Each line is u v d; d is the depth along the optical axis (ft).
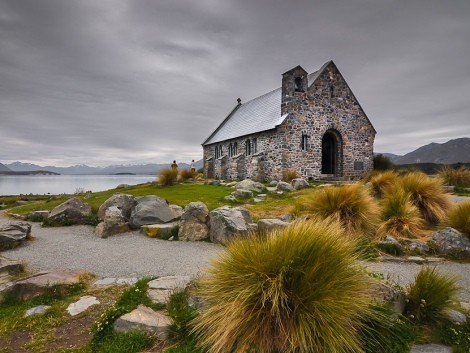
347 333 12.38
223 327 12.73
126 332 14.78
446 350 13.37
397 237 29.66
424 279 16.02
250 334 12.36
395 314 14.66
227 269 14.37
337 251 14.02
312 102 87.66
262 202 50.93
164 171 78.69
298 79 87.81
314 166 87.92
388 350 13.12
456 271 23.48
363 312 13.38
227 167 110.83
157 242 33.73
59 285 19.79
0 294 18.94
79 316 17.03
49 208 56.34
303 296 12.77
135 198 43.75
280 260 13.55
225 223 31.78
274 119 89.97
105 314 15.90
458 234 27.76
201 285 16.01
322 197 32.68
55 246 32.60
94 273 23.90
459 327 14.66
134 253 29.43
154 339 14.43
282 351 12.26
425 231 32.24
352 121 93.20
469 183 62.39
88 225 43.80
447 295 15.57
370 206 31.89
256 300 13.09
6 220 47.96
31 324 16.28
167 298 17.47
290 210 38.99
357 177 93.35
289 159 84.53
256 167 90.38
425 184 37.19
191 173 98.78
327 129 89.71
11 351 14.16
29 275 22.12
